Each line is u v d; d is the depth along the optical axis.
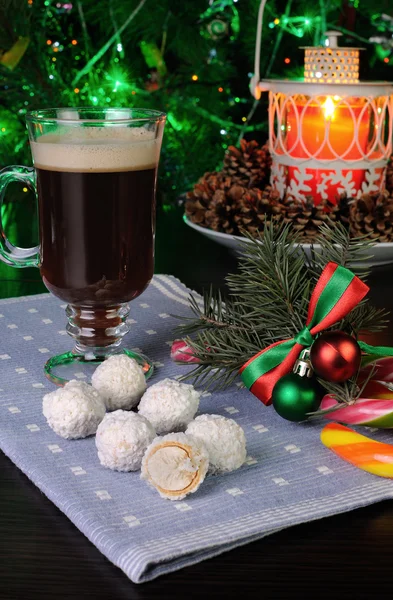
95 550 0.54
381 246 0.86
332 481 0.59
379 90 0.91
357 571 0.53
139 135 0.69
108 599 0.51
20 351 0.75
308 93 0.91
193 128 1.38
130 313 0.83
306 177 0.94
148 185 0.71
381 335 0.79
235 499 0.57
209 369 0.68
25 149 1.37
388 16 1.30
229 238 0.90
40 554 0.54
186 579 0.52
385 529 0.56
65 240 0.70
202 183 0.97
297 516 0.55
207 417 0.60
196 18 1.32
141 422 0.59
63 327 0.80
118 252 0.70
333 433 0.62
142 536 0.54
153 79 1.37
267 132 1.41
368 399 0.63
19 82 1.33
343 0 1.27
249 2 1.31
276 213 0.90
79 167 0.68
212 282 0.91
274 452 0.62
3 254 0.75
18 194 1.22
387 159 0.95
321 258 0.70
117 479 0.59
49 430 0.64
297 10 1.32
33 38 1.33
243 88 1.37
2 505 0.58
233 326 0.69
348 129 0.92
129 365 0.66
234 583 0.52
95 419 0.62
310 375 0.64
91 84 1.35
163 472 0.57
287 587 0.52
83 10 1.32
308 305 0.67
